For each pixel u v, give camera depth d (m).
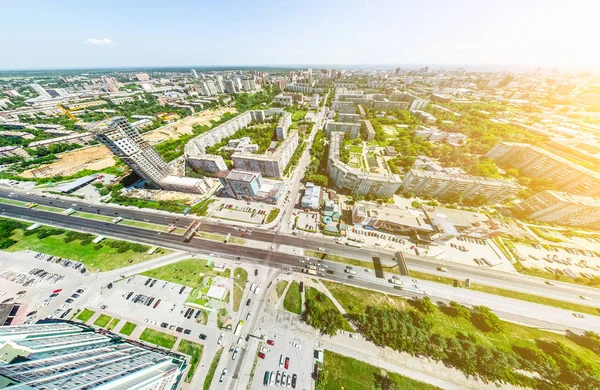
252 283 97.62
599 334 80.69
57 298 93.44
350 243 114.38
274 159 158.12
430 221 112.94
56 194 157.12
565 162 137.25
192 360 75.56
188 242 117.62
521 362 71.44
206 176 173.38
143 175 148.75
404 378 70.38
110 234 123.81
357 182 141.25
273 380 70.44
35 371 44.88
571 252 107.00
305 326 83.38
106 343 69.94
